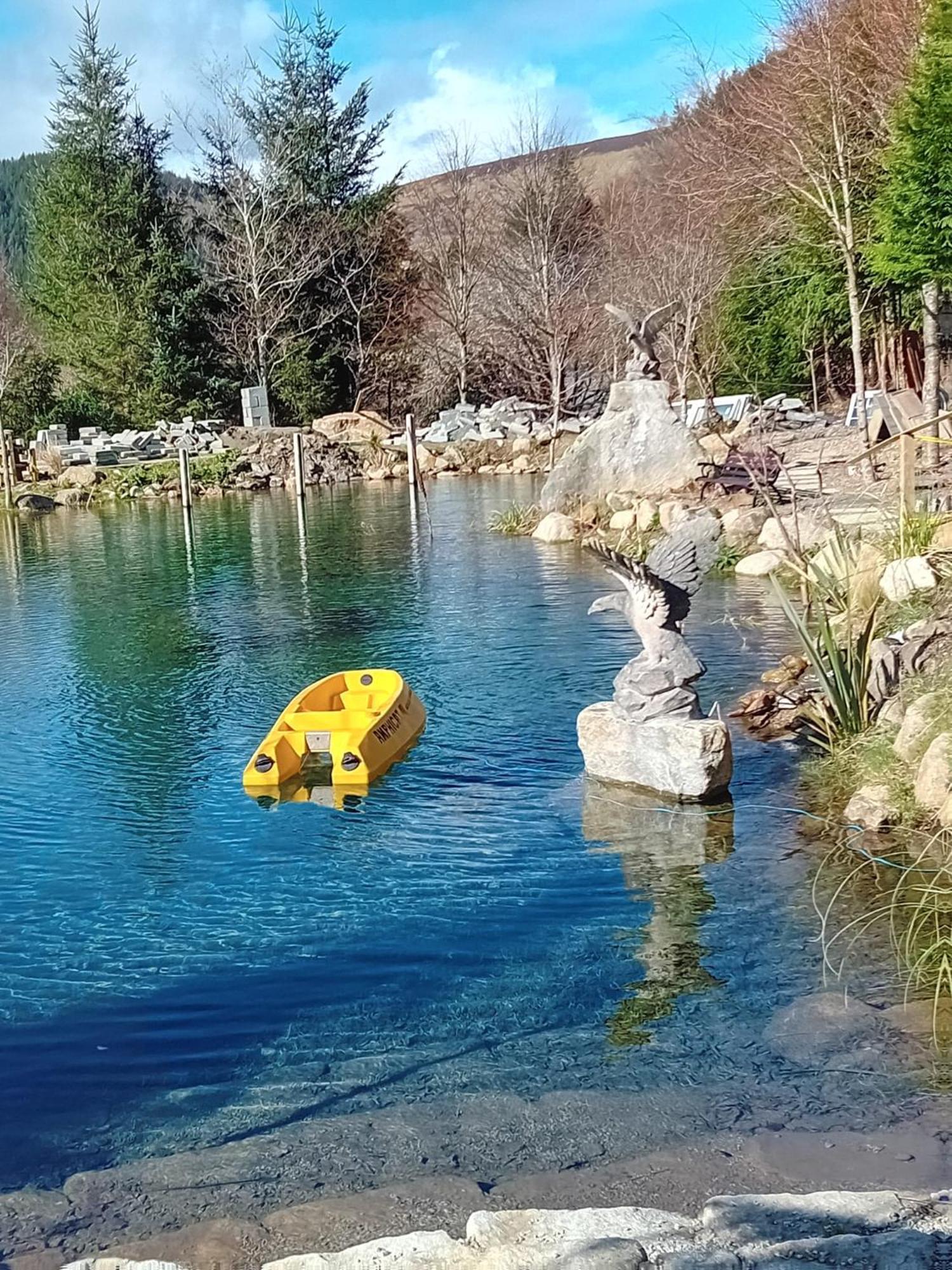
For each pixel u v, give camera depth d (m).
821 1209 4.19
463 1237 4.33
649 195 44.97
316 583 19.75
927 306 18.86
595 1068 5.54
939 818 7.95
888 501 15.18
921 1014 5.85
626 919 7.15
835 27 22.50
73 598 19.55
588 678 12.73
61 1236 4.50
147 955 6.94
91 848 8.70
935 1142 4.81
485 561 21.11
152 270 49.53
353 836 8.71
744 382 34.19
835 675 9.73
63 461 40.66
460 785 9.67
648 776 9.26
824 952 6.57
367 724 10.38
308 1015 6.18
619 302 40.59
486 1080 5.48
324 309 50.84
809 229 25.89
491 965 6.65
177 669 14.14
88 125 49.34
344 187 52.25
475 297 52.66
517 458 39.72
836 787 9.02
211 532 27.80
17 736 11.61
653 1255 3.95
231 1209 4.62
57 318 51.41
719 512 20.31
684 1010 6.04
